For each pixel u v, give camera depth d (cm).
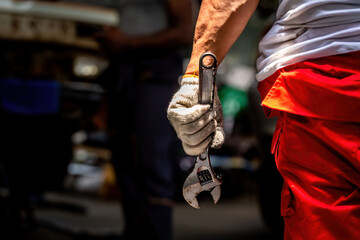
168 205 604
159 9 604
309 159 245
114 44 600
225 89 1238
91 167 1174
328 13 243
